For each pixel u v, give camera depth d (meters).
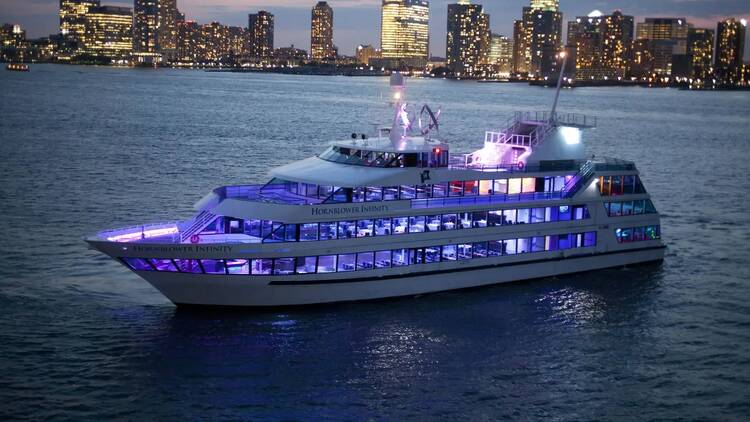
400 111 58.94
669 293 60.41
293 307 53.22
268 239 51.91
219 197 55.12
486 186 59.16
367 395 42.50
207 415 39.91
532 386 44.19
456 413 41.03
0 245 67.38
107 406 40.38
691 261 70.00
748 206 99.75
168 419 39.38
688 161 147.38
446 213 57.00
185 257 50.31
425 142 58.66
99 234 52.94
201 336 48.84
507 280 60.22
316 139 165.12
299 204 52.31
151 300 54.75
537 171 61.38
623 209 65.31
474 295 57.59
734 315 56.12
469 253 58.31
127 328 49.78
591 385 44.56
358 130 192.75
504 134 66.06
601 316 54.94
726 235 81.94
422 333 50.56
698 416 41.38
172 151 133.62
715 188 113.69
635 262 66.81
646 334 52.03
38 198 87.75
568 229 62.47
